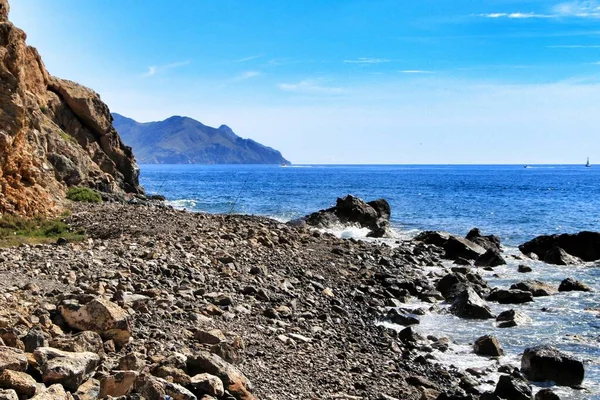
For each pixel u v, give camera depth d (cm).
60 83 5384
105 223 2969
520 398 1211
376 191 10725
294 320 1597
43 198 3139
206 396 862
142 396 795
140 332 1148
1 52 2956
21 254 1728
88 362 887
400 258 3106
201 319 1323
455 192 10531
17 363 817
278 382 1094
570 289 2464
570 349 1633
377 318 1902
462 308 2006
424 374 1378
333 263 2620
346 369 1282
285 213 6022
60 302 1205
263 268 2136
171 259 1891
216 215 4012
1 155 2905
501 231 4778
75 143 4981
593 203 7762
